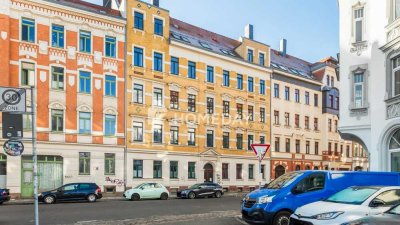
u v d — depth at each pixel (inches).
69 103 1380.4
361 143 888.9
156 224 604.4
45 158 1326.3
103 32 1469.0
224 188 1790.1
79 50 1416.1
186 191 1375.5
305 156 2197.3
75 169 1374.3
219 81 1814.7
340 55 892.6
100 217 708.0
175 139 1648.6
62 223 626.2
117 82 1488.7
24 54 1305.4
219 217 691.4
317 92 2316.7
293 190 497.4
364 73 844.6
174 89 1652.3
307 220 398.9
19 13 1304.1
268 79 2031.3
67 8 1389.0
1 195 1067.3
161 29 1632.6
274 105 2049.7
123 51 1509.6
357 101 857.5
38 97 1320.1
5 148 441.4
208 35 1969.7
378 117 767.7
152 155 1563.7
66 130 1366.9
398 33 716.0
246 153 1903.3
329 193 493.4
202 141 1731.1
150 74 1578.5
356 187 433.7
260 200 500.7
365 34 852.0
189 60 1716.3
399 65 717.9
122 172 1472.7
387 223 283.7
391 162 742.5
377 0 786.2
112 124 1473.9
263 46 2027.6
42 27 1346.0
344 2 890.7
